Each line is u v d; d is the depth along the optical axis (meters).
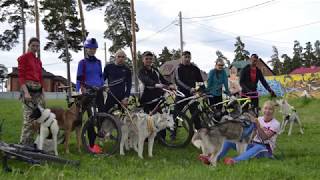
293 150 8.78
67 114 7.77
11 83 64.94
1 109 19.25
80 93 8.02
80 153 7.89
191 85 9.56
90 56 8.39
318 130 12.52
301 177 6.11
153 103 9.05
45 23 42.19
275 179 5.96
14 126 12.05
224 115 9.19
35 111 7.09
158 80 9.21
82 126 8.28
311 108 20.62
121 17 45.12
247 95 10.07
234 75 11.84
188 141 8.82
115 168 6.66
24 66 7.38
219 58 9.85
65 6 41.78
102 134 7.92
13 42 45.00
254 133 7.57
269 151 7.67
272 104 7.70
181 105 9.27
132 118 7.94
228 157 7.72
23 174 5.72
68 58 43.97
